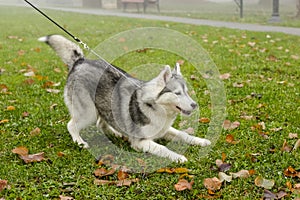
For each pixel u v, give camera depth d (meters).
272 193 3.81
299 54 10.03
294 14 23.84
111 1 32.94
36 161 4.47
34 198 3.77
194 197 3.81
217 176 4.16
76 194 3.85
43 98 6.62
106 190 3.91
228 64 8.96
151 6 30.69
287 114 5.83
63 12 23.81
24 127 5.39
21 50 10.83
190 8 31.62
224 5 34.66
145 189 3.93
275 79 7.77
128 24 17.28
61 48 5.07
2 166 4.39
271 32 14.29
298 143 4.75
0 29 15.74
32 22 18.41
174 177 4.14
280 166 4.30
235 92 6.91
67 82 5.08
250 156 4.52
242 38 12.71
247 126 5.43
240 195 3.82
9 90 7.05
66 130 5.38
